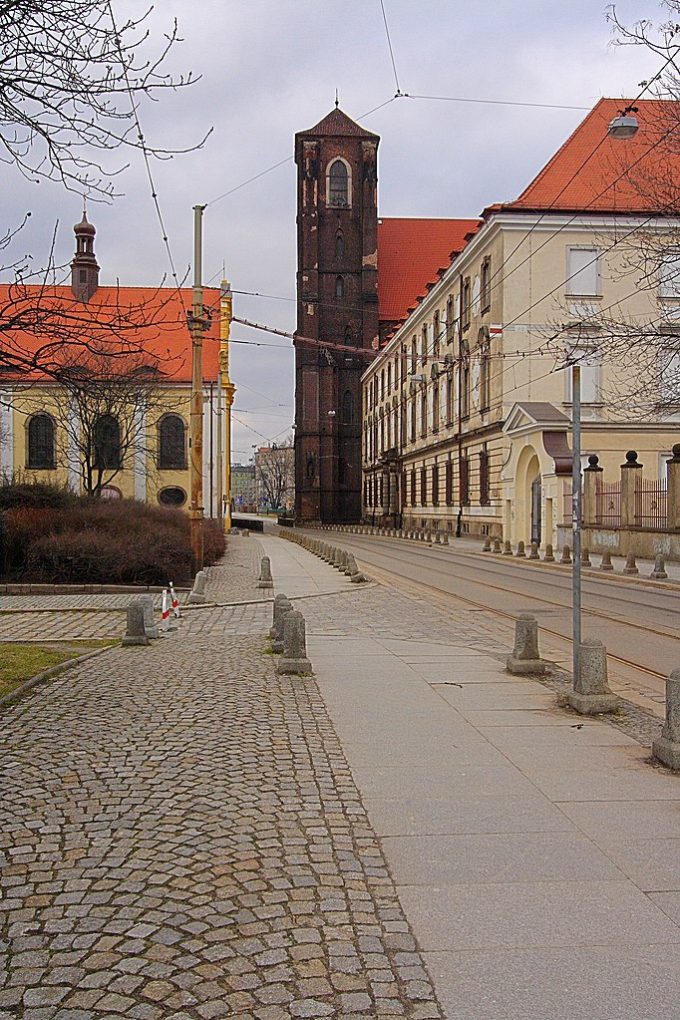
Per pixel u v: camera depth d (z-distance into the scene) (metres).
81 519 25.88
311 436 94.88
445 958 4.03
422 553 41.81
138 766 6.97
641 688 10.16
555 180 45.31
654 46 16.47
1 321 8.10
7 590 22.38
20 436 57.53
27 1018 3.55
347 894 4.70
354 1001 3.68
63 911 4.49
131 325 8.77
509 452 41.75
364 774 6.77
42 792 6.33
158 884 4.81
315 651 12.69
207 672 11.16
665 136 19.92
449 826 5.67
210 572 28.72
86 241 45.88
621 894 4.68
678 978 3.85
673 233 22.38
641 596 21.17
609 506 34.25
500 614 17.50
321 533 77.50
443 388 60.84
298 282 95.88
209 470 58.97
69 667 11.56
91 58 7.51
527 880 4.86
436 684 10.22
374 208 93.56
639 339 23.78
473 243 48.84
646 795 6.25
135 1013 3.59
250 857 5.18
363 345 94.38
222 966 3.95
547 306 44.12
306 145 92.56
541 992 3.75
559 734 7.92
